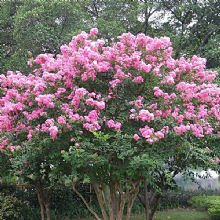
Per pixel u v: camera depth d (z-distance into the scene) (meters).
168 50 5.95
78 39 6.10
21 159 6.03
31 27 10.76
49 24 11.10
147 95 5.79
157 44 5.84
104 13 12.13
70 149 5.24
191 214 12.52
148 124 5.59
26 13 10.60
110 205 6.30
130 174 5.33
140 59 5.84
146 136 5.25
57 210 11.38
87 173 5.73
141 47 5.92
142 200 8.36
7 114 5.94
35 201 10.86
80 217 11.46
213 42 12.37
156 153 5.46
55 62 5.95
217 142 6.26
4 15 12.21
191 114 5.66
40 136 5.67
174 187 8.12
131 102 5.59
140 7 12.27
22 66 10.66
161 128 5.53
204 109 5.83
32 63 6.55
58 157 5.81
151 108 5.57
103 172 5.79
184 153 5.88
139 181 6.09
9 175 7.75
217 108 6.02
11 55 11.70
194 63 6.02
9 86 6.15
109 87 5.75
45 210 8.85
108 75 5.81
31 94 5.82
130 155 5.25
